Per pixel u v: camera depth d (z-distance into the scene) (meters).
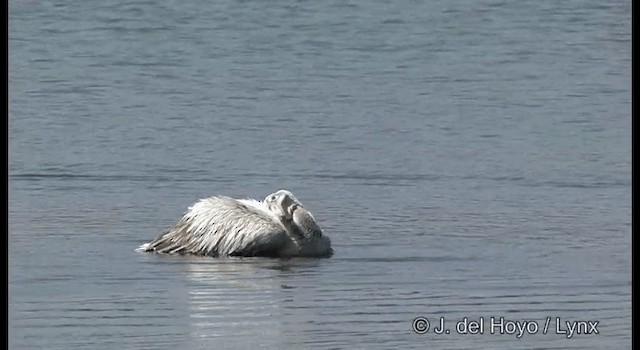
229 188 25.34
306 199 24.38
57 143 28.86
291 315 16.88
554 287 18.34
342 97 35.00
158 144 29.11
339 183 25.81
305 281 18.50
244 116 32.38
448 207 23.70
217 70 38.53
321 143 29.58
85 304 17.22
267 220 20.02
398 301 17.58
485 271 19.20
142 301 17.39
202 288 18.06
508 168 27.30
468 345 16.09
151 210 23.11
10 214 22.47
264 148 28.92
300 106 33.78
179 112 32.81
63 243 20.52
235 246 19.83
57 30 42.38
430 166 27.47
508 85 36.78
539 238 21.38
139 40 42.03
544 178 26.39
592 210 23.55
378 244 20.84
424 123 31.97
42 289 17.86
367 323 16.73
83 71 37.53
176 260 19.61
